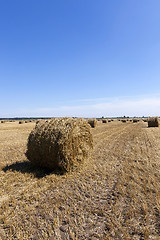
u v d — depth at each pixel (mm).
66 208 3760
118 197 4258
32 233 3023
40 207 3900
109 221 3322
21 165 7160
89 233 3018
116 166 6883
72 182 5316
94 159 8031
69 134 6414
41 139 6445
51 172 6254
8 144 12172
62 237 2912
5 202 4082
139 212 3580
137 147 10680
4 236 2947
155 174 5836
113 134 17844
